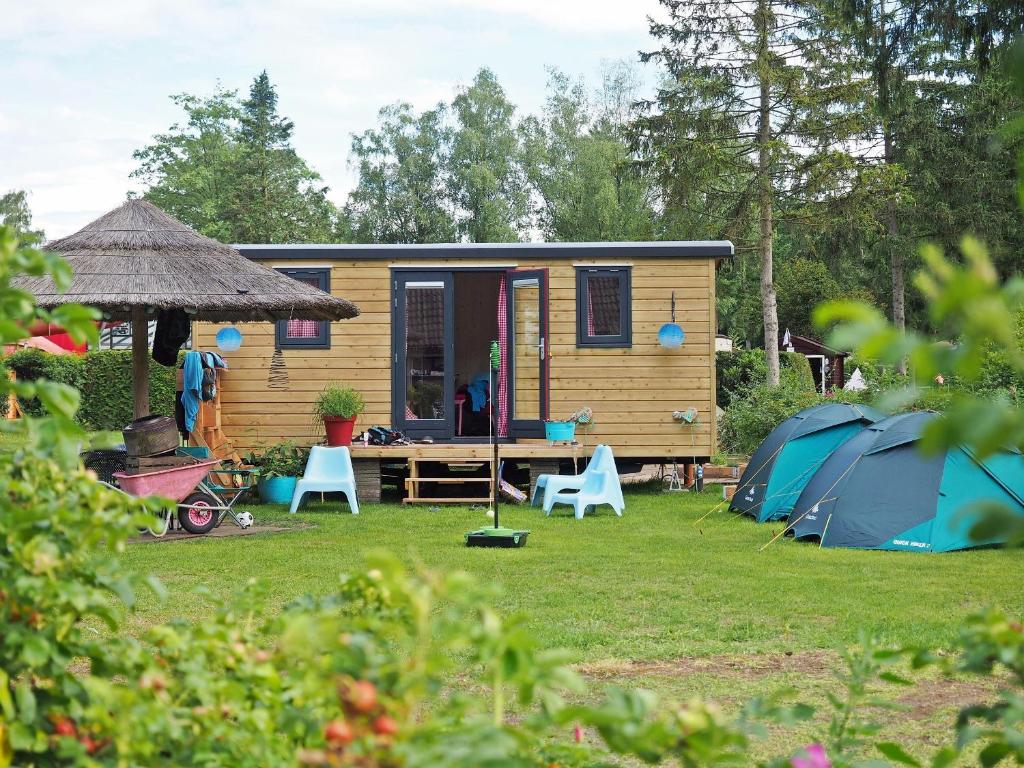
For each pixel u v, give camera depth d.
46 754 2.03
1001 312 1.09
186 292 10.22
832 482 10.67
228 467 13.87
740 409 15.96
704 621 6.79
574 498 12.47
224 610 2.58
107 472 10.72
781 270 38.53
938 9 13.50
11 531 2.04
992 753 1.88
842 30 23.53
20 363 18.50
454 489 15.09
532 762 1.81
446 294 14.78
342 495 14.40
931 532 9.95
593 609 7.14
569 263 14.75
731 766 4.09
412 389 14.78
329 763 1.63
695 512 12.97
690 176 24.88
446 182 46.59
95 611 2.15
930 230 31.17
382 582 2.36
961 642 2.04
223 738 2.12
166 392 18.61
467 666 5.55
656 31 25.58
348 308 11.18
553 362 14.74
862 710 4.91
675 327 14.60
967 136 30.14
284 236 44.62
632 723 1.75
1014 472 10.09
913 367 1.14
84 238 10.83
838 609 7.17
